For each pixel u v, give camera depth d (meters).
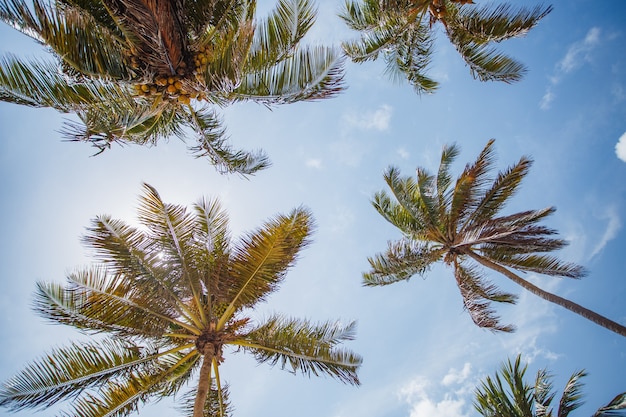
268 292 9.11
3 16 5.96
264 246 8.72
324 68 7.41
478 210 13.51
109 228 8.09
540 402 10.36
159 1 6.41
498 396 9.62
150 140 9.41
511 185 13.05
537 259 12.84
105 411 7.79
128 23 6.76
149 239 8.39
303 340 8.72
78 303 7.82
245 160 10.46
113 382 8.16
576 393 9.80
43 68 6.87
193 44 7.70
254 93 7.71
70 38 6.43
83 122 6.56
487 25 11.57
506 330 13.44
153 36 6.61
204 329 9.02
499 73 12.34
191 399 9.59
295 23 7.32
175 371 9.28
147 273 8.18
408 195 14.53
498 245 13.35
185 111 9.81
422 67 13.36
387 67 13.64
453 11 12.20
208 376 8.37
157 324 8.43
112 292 7.95
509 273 12.92
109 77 6.84
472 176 13.24
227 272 8.99
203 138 10.13
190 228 8.89
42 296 7.60
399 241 13.62
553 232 11.99
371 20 12.70
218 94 7.88
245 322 9.28
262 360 9.02
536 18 11.03
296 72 7.55
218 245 9.23
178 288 8.70
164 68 7.20
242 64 6.92
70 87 7.07
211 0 7.67
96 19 7.27
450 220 13.81
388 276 13.79
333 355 8.60
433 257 13.73
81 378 7.71
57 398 7.50
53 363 7.54
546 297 11.95
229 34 7.69
